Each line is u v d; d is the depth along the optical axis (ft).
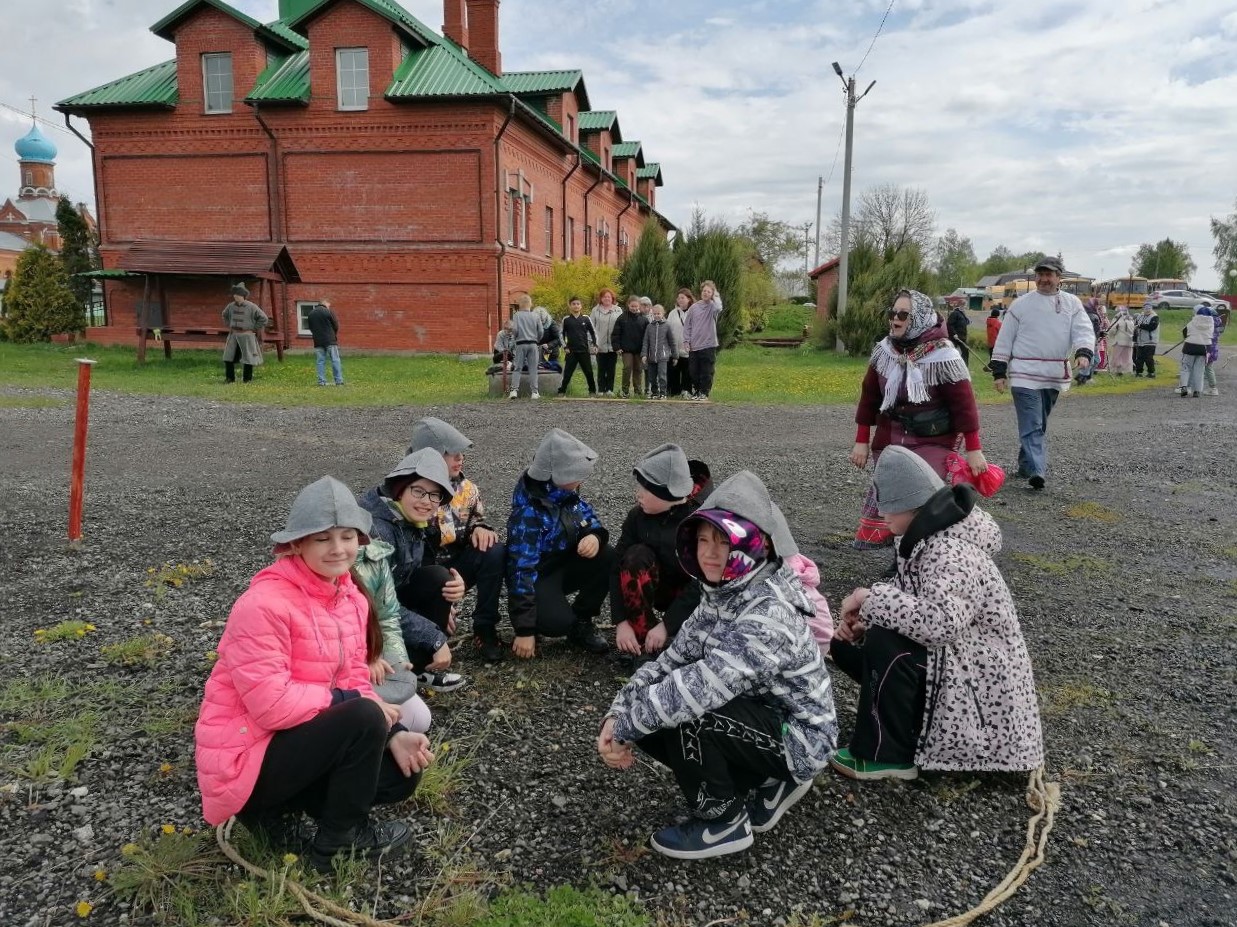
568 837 9.81
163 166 80.74
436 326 80.02
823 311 111.96
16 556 19.48
